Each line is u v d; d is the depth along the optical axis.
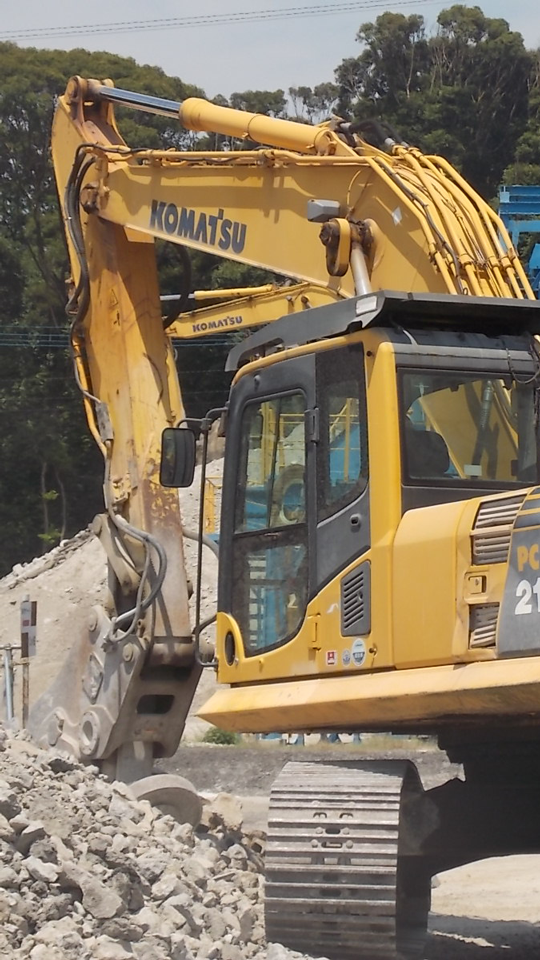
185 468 10.59
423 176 10.43
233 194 11.91
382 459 8.83
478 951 9.95
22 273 61.00
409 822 8.96
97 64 62.81
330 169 11.03
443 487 8.88
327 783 8.94
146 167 12.72
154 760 12.45
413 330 9.23
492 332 9.56
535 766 9.25
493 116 64.06
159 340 13.02
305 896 8.62
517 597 7.91
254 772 21.22
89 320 13.23
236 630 9.94
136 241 13.14
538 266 25.98
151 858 8.51
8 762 9.09
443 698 8.18
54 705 12.45
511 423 9.16
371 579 8.83
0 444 58.41
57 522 59.16
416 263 10.23
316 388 9.37
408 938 8.90
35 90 61.72
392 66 66.81
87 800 9.18
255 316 19.97
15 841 7.71
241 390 10.14
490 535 8.14
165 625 11.97
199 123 12.20
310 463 9.35
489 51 64.56
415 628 8.49
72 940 7.02
